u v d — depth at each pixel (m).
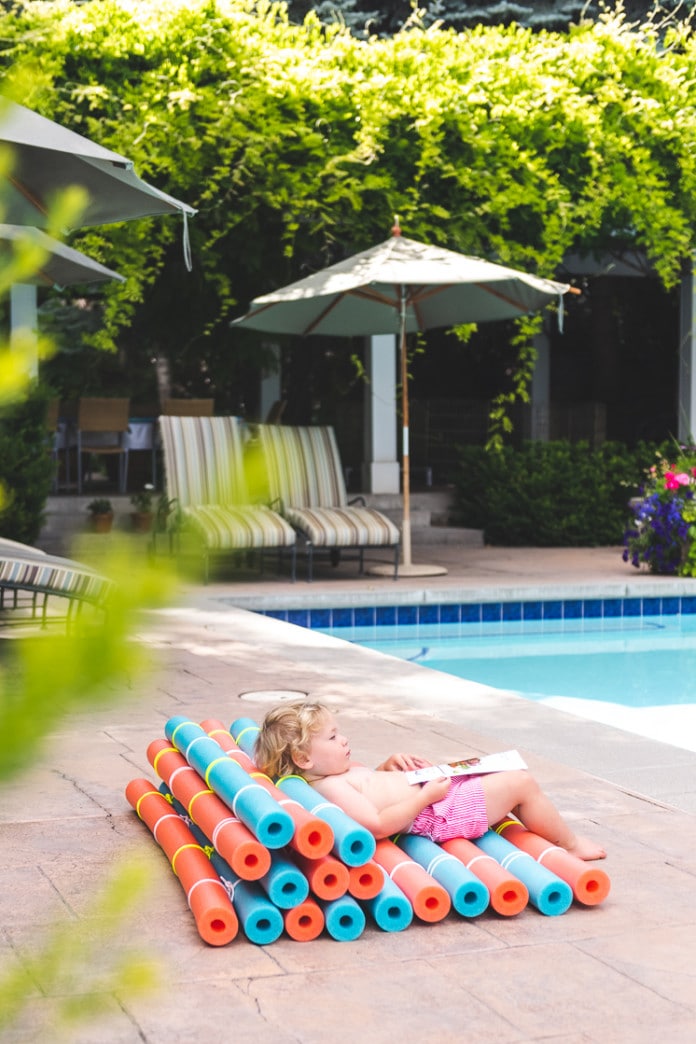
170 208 7.07
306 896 3.24
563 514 15.04
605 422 20.09
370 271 10.72
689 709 7.53
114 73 12.10
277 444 12.00
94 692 0.62
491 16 18.77
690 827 4.21
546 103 13.29
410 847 3.67
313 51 12.80
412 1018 2.73
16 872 3.66
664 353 23.06
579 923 3.36
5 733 0.60
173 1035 2.62
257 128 12.46
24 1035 1.31
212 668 7.16
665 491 11.76
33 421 11.20
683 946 3.19
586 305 23.20
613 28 13.60
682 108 13.67
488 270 10.80
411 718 5.87
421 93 12.77
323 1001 2.82
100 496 15.34
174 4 12.05
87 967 0.77
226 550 10.69
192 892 3.31
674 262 14.15
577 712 7.43
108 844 3.96
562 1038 2.62
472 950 3.17
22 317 12.61
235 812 3.37
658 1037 2.64
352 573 11.97
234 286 15.55
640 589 11.01
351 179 12.84
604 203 13.57
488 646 9.77
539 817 3.77
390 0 18.97
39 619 7.95
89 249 12.39
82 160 6.32
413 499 16.06
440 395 22.52
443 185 13.30
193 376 19.58
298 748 3.64
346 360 19.12
